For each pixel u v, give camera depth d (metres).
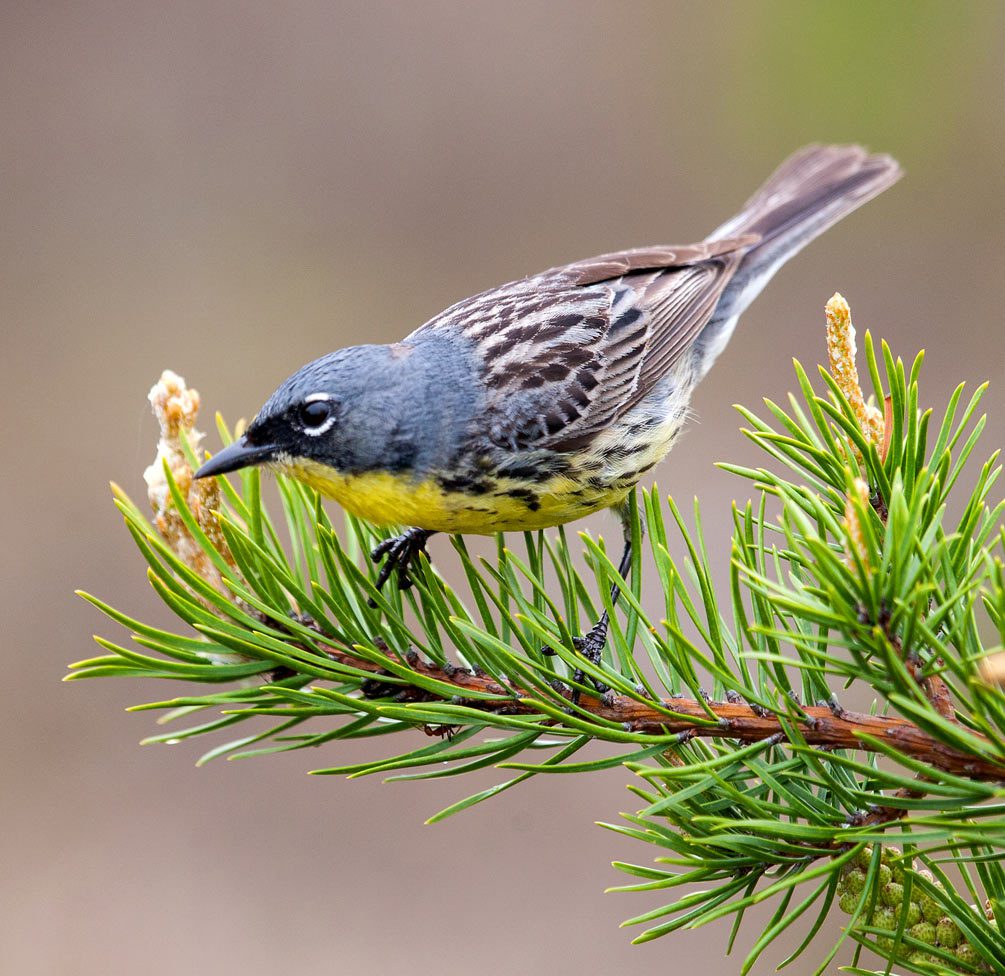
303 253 17.34
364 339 16.53
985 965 4.53
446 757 4.86
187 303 16.97
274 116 17.92
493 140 17.39
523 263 17.03
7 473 15.23
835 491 5.04
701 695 4.84
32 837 12.77
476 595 5.50
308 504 5.96
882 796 4.24
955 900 4.50
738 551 4.64
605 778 12.83
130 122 17.97
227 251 17.44
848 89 14.97
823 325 15.49
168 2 18.16
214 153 17.95
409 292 16.98
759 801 4.44
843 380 5.34
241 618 5.31
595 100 17.16
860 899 4.36
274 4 18.03
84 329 16.67
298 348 16.48
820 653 4.16
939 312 15.16
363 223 17.58
